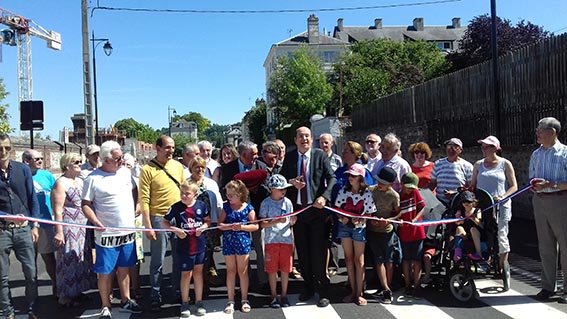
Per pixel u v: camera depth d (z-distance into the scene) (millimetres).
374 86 32500
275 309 5699
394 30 73312
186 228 5438
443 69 35219
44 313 5738
